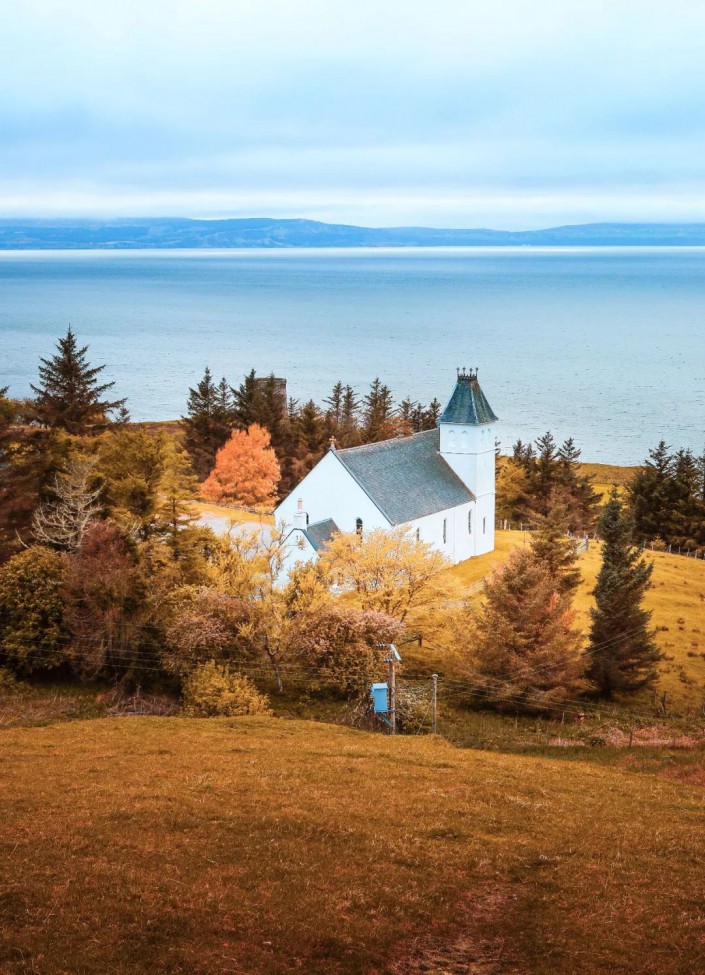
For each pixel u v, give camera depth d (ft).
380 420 539.29
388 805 112.78
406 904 87.15
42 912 81.05
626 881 92.63
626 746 167.12
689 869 95.66
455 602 230.89
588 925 84.28
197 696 182.91
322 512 286.25
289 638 202.28
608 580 222.07
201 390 510.17
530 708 202.90
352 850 97.86
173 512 258.98
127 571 204.03
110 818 103.91
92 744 143.95
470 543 322.34
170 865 91.45
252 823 103.45
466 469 321.73
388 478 291.79
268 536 323.37
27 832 98.02
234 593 208.54
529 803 116.16
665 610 284.20
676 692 222.28
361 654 204.85
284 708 193.57
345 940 80.53
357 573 232.53
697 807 119.55
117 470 271.90
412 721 187.01
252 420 510.99
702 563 360.89
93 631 195.62
